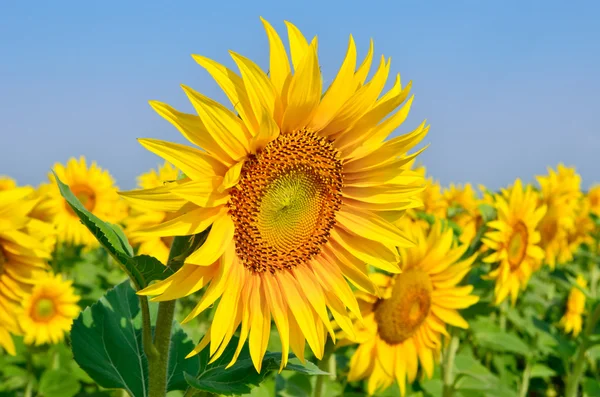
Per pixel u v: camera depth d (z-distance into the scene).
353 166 1.15
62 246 2.73
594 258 3.03
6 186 2.02
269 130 1.06
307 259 1.14
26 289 1.58
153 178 2.14
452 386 1.76
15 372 2.00
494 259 1.85
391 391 1.77
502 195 2.12
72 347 1.16
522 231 1.91
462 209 2.66
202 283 1.04
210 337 1.04
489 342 1.95
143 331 1.07
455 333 1.77
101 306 1.19
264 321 1.11
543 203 2.51
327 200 1.14
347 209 1.16
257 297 1.11
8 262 1.56
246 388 1.08
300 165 1.11
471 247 1.92
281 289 1.12
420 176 1.16
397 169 1.14
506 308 2.31
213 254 1.03
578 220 3.03
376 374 1.58
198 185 1.02
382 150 1.13
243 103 1.04
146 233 1.01
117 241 1.02
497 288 1.88
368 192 1.16
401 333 1.57
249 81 1.03
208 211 1.05
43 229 1.65
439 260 1.58
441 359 1.80
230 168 1.05
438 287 1.61
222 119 1.02
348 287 1.16
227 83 1.03
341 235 1.16
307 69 1.04
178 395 1.42
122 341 1.18
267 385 1.61
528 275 1.94
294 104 1.07
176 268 1.05
